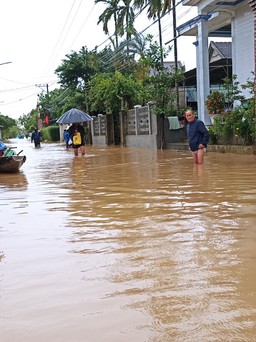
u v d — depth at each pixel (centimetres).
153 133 2202
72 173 1139
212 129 1597
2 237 473
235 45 1959
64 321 261
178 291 300
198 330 242
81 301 290
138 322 255
